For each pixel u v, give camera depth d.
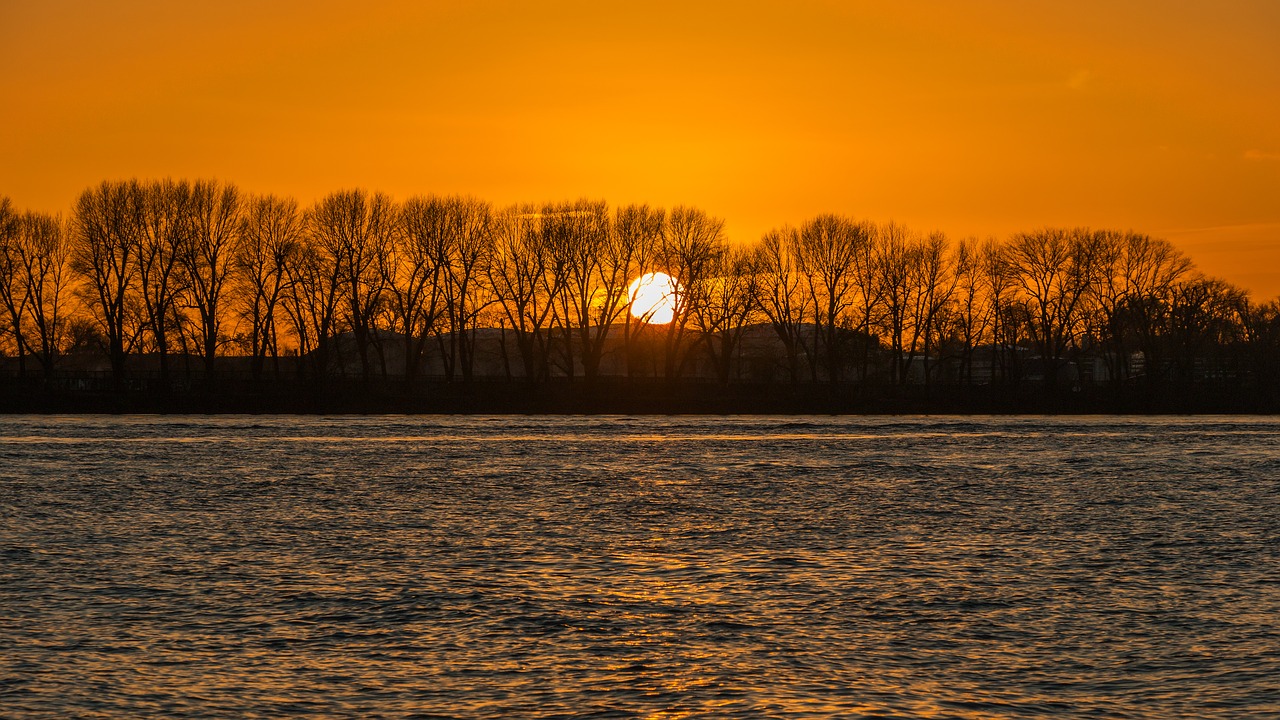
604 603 59.38
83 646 51.09
